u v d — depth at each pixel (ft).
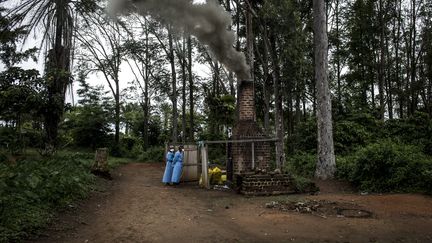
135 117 131.44
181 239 19.29
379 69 88.33
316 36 48.93
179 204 30.17
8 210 19.92
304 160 56.54
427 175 33.68
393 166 37.83
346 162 46.88
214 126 100.27
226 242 18.83
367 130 64.80
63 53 40.01
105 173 45.55
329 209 27.27
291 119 101.35
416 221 23.50
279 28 59.88
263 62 69.62
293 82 63.62
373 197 32.45
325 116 48.01
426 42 84.28
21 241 17.92
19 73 41.45
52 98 41.14
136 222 23.09
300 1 67.56
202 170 43.39
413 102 88.48
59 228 20.90
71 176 30.83
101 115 101.65
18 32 36.58
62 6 36.83
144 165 80.84
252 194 35.14
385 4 85.30
